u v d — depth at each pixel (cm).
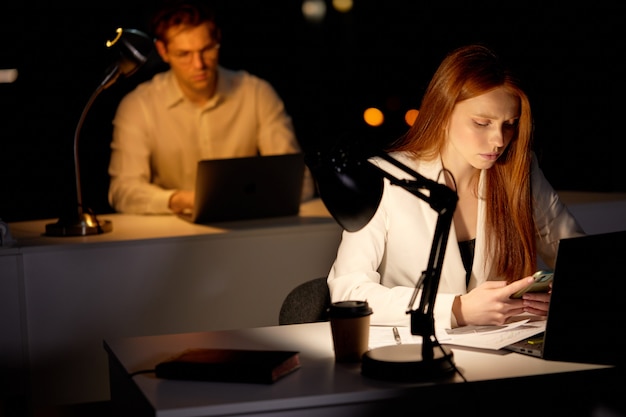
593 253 167
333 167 162
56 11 472
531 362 168
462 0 469
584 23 409
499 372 161
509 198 226
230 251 302
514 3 439
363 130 496
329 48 510
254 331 200
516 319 202
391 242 227
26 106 480
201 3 377
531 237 229
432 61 492
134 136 387
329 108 512
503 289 192
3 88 475
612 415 160
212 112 402
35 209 489
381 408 153
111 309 292
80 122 310
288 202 329
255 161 315
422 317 161
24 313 282
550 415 162
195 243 299
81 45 479
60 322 287
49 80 480
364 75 508
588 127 409
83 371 291
